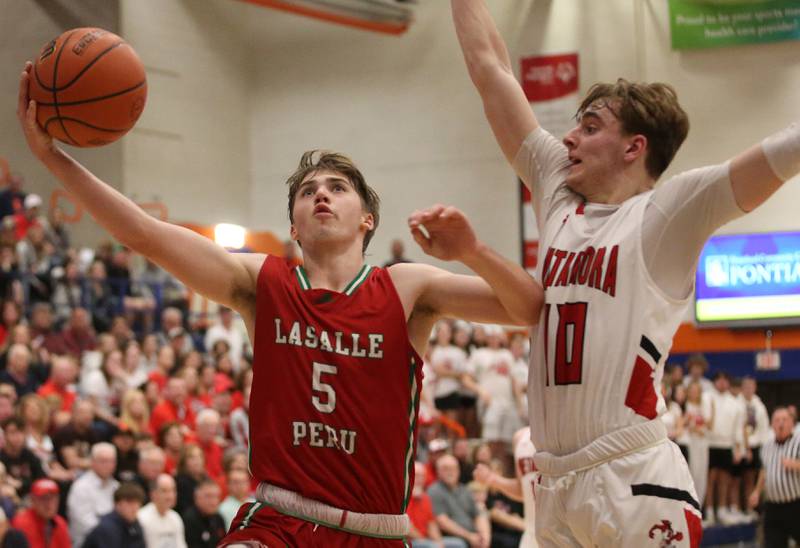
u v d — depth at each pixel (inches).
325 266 192.4
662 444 175.0
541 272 187.9
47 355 605.9
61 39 181.2
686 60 917.2
